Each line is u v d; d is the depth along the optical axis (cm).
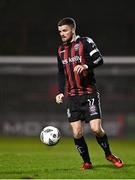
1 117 8062
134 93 9231
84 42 2486
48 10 10906
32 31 10725
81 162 3002
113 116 7956
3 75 9388
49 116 7994
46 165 2811
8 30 10544
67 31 2478
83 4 10912
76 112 2516
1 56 9981
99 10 10856
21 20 10650
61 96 2548
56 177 2283
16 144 6203
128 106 9119
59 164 2872
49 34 10750
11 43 10488
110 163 2912
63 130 7912
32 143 6412
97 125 2467
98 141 2584
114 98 9162
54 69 9331
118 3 10894
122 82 9312
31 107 9206
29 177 2273
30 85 9400
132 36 10725
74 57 2492
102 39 10744
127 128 7881
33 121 8025
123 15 10850
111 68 9325
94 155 3641
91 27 10812
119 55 10669
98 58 2453
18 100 9294
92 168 2588
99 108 2498
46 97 9194
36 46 10650
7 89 9344
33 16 10750
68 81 2517
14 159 3105
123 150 5244
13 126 8044
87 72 2469
